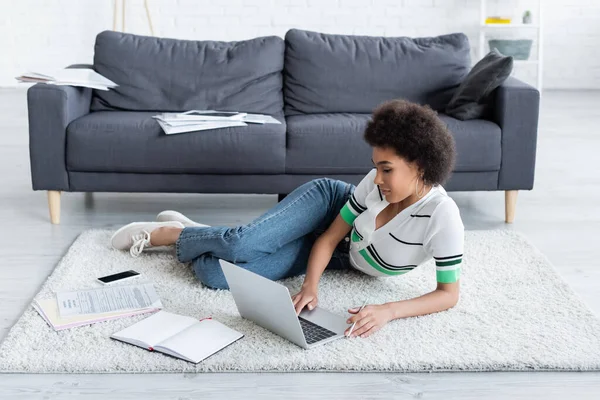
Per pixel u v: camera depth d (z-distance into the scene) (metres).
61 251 3.06
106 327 2.37
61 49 6.27
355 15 6.19
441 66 3.82
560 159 4.48
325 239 2.54
